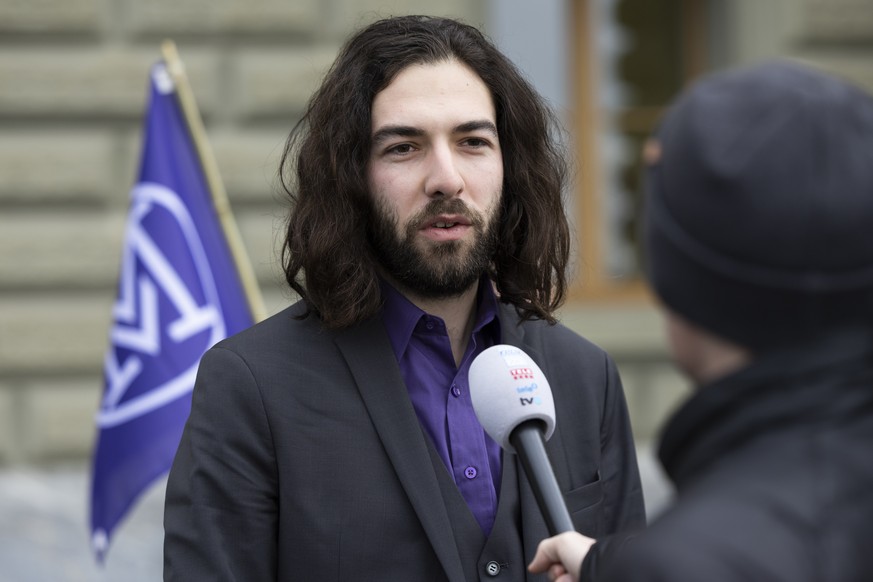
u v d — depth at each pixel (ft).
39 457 20.86
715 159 3.59
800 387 3.59
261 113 21.03
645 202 3.97
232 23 20.99
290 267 7.43
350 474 6.63
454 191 6.82
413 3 21.62
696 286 3.68
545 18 22.57
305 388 6.82
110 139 20.95
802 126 3.54
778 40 22.77
